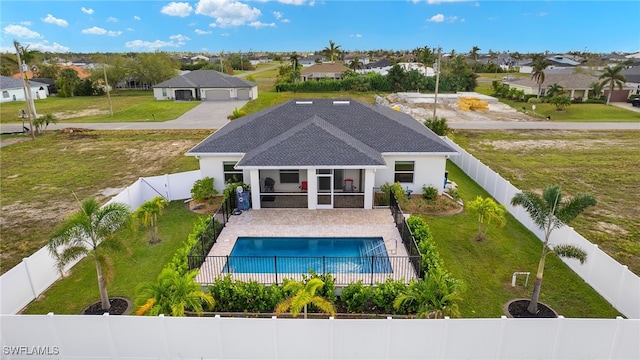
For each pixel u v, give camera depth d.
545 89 67.88
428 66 102.25
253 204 20.89
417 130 24.94
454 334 10.09
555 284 14.42
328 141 20.78
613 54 181.38
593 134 42.91
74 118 55.12
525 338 10.12
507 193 21.06
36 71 91.62
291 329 10.15
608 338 10.09
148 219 17.91
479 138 41.12
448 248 17.11
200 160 22.36
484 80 107.06
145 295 10.98
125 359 10.72
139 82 92.06
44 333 10.43
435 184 22.81
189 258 14.44
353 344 10.22
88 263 16.11
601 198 23.61
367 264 15.59
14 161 33.00
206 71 74.94
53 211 22.12
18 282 12.95
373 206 21.12
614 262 13.01
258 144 22.50
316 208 20.94
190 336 10.39
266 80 108.06
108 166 31.50
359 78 83.19
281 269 15.35
